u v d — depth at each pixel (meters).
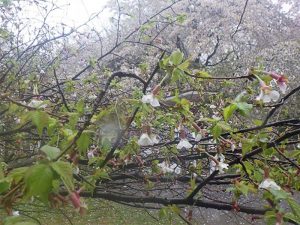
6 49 3.84
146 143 1.72
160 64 1.57
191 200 2.13
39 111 1.37
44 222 4.27
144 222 5.11
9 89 2.79
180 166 2.67
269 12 13.60
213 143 2.38
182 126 1.93
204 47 11.45
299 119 1.89
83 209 1.08
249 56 11.02
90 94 2.76
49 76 3.44
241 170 2.15
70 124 1.62
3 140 2.83
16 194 1.07
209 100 2.58
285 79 1.57
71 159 1.49
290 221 1.57
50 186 0.89
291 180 2.02
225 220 6.08
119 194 2.57
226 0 12.83
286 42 12.03
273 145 1.81
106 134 1.52
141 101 1.56
